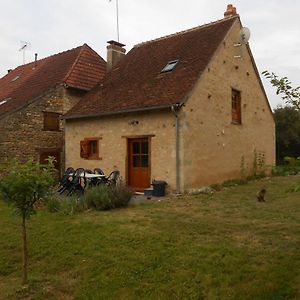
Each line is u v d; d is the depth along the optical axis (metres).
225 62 15.52
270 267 5.52
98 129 15.83
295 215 8.73
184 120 12.97
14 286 5.53
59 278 5.78
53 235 7.75
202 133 13.88
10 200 5.22
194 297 4.90
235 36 16.36
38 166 5.31
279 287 4.94
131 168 14.72
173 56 16.11
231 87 15.97
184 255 6.18
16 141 16.67
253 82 17.92
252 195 12.34
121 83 16.77
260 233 7.24
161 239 7.04
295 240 6.70
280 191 13.06
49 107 17.98
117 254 6.45
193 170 13.37
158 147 13.64
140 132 14.22
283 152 24.28
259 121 18.45
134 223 8.30
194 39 16.53
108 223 8.36
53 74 20.23
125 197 10.55
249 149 17.34
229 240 6.85
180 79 14.02
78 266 6.15
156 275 5.56
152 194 13.09
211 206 10.30
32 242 7.39
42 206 10.29
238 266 5.62
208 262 5.84
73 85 18.69
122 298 5.02
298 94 3.84
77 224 8.41
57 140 18.27
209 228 7.71
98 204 10.11
